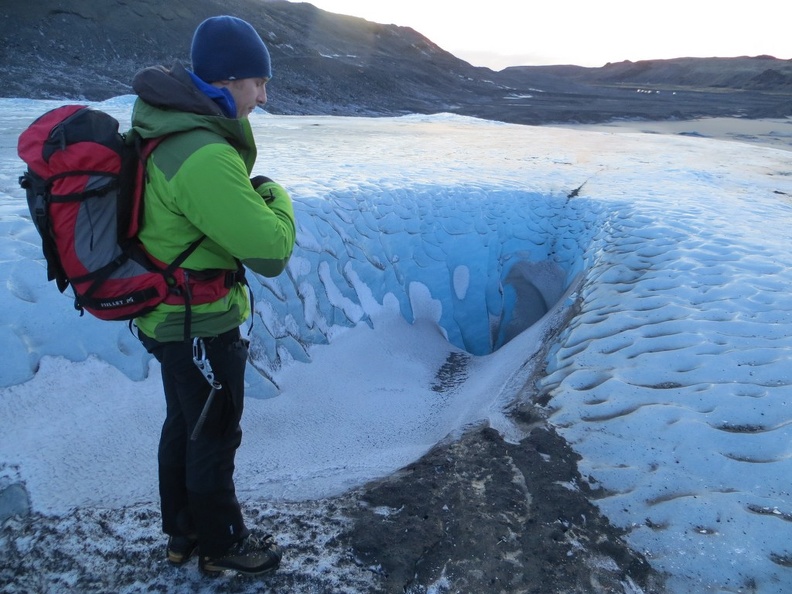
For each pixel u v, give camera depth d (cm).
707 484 285
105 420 339
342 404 442
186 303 176
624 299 489
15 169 678
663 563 247
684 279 500
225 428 196
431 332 644
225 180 162
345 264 595
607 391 368
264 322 469
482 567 241
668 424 326
